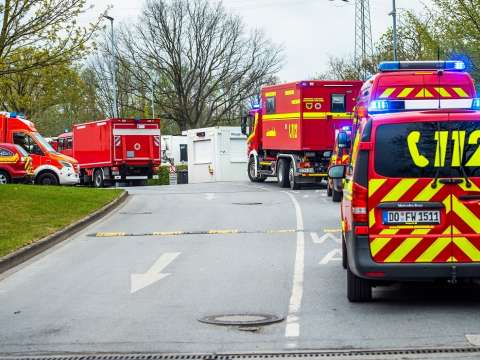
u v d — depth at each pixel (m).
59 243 16.36
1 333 8.61
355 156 9.23
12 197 22.44
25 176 33.69
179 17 67.56
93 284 11.61
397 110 9.08
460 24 27.30
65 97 48.94
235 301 10.05
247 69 68.69
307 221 19.19
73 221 18.80
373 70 47.94
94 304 10.10
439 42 28.97
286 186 33.06
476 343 7.62
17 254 13.90
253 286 11.06
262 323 8.72
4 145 33.62
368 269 8.88
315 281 11.33
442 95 16.36
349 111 30.81
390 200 8.89
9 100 44.09
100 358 7.51
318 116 30.70
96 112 70.56
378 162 8.92
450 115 8.87
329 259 13.32
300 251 14.31
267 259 13.48
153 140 41.66
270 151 35.84
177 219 20.42
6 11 22.06
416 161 8.88
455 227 8.83
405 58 43.56
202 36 67.94
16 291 11.28
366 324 8.55
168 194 29.86
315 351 7.49
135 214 22.00
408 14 31.84
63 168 35.66
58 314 9.55
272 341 7.92
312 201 25.19
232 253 14.28
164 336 8.27
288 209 22.42
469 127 8.86
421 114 8.89
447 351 7.36
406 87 16.27
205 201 25.94
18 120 35.69
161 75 68.94
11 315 9.59
